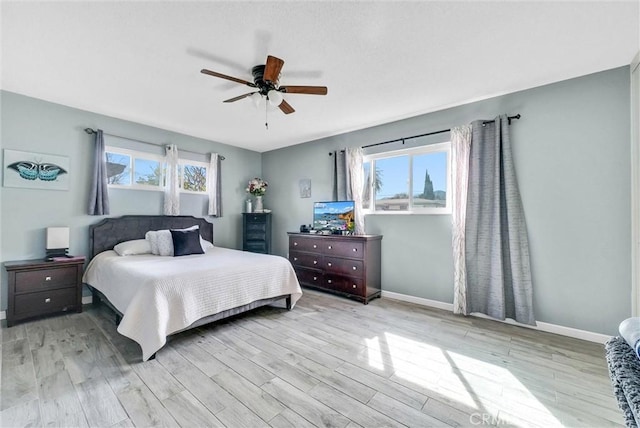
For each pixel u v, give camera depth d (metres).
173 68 2.47
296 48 2.16
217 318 2.65
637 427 0.75
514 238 2.85
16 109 3.05
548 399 1.73
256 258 3.41
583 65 2.42
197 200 4.75
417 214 3.69
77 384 1.83
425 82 2.73
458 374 2.00
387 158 4.06
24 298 2.86
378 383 1.88
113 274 2.79
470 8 1.73
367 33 1.98
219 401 1.69
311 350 2.35
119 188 3.85
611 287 2.47
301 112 3.54
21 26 1.90
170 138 4.38
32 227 3.17
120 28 1.93
